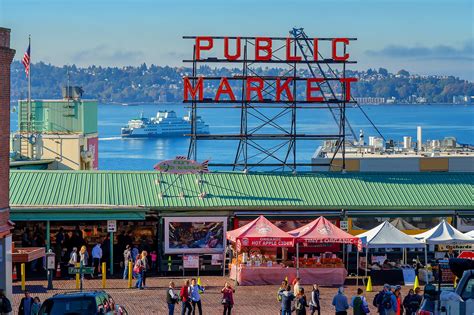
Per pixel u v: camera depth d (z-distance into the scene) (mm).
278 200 66312
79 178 67438
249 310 53125
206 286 60750
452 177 70875
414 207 66875
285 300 49531
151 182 67375
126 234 66938
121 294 57188
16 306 52562
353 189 68375
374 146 101312
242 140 75938
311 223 61562
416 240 60750
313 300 49750
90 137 100000
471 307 32156
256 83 73125
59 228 66000
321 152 96875
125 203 64812
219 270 65312
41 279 62062
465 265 34156
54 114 98250
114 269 65500
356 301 46875
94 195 65562
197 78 73188
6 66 51156
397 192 68375
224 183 67875
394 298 48062
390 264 62938
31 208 62688
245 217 65375
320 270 61438
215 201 65625
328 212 66312
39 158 94562
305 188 68062
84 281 61594
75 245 65188
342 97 73688
